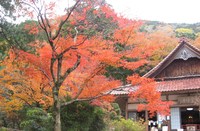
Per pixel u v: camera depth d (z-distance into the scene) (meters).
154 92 11.98
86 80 12.31
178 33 53.72
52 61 11.30
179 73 25.73
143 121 24.39
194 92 22.52
